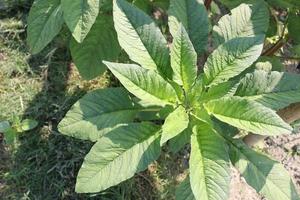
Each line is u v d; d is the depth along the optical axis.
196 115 0.79
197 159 0.74
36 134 1.11
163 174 1.11
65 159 1.10
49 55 1.19
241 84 0.80
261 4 0.88
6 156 1.08
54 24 0.91
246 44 0.77
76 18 0.81
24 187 1.06
